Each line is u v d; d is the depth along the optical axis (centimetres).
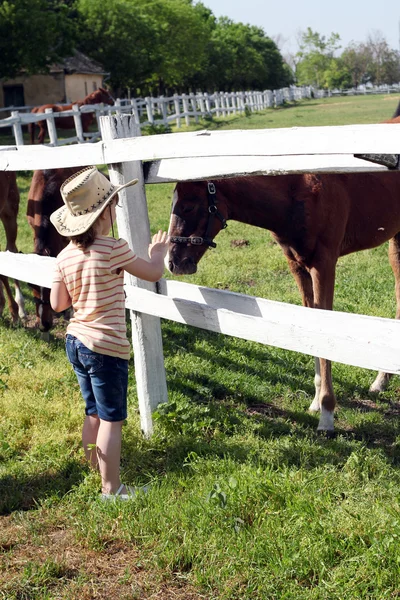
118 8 4431
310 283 480
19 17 3058
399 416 473
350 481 360
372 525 305
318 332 309
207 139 321
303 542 295
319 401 479
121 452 406
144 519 323
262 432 438
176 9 5084
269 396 509
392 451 413
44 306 610
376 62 10431
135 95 5516
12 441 426
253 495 333
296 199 433
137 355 423
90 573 295
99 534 318
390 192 475
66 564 301
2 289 734
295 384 528
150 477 375
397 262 543
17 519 340
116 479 354
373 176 468
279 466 381
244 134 304
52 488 371
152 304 394
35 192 658
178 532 315
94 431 370
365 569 276
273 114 3622
